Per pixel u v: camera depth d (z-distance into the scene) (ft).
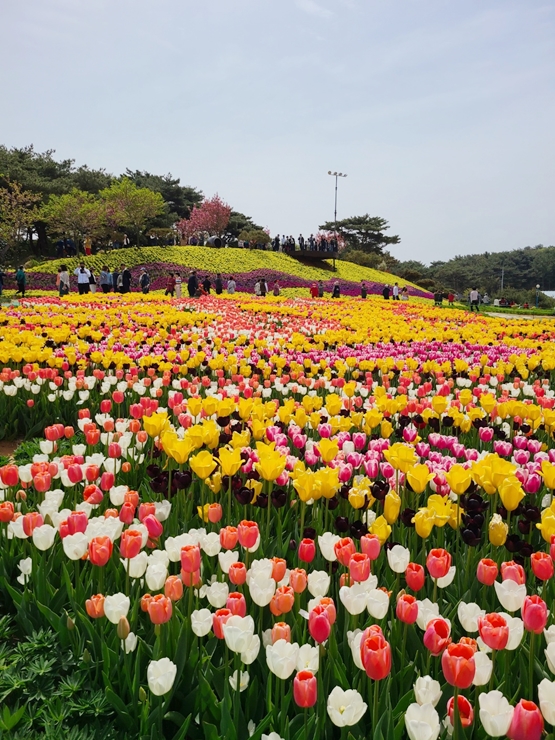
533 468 14.01
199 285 141.38
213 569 11.11
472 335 49.08
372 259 277.85
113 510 11.58
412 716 6.56
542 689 6.82
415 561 11.15
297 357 34.01
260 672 8.75
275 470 11.85
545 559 9.07
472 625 8.37
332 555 9.94
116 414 24.77
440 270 462.19
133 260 159.94
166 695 8.09
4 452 22.47
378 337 46.80
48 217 192.03
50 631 9.98
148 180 284.20
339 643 9.25
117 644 9.10
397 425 20.48
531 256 554.46
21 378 24.61
